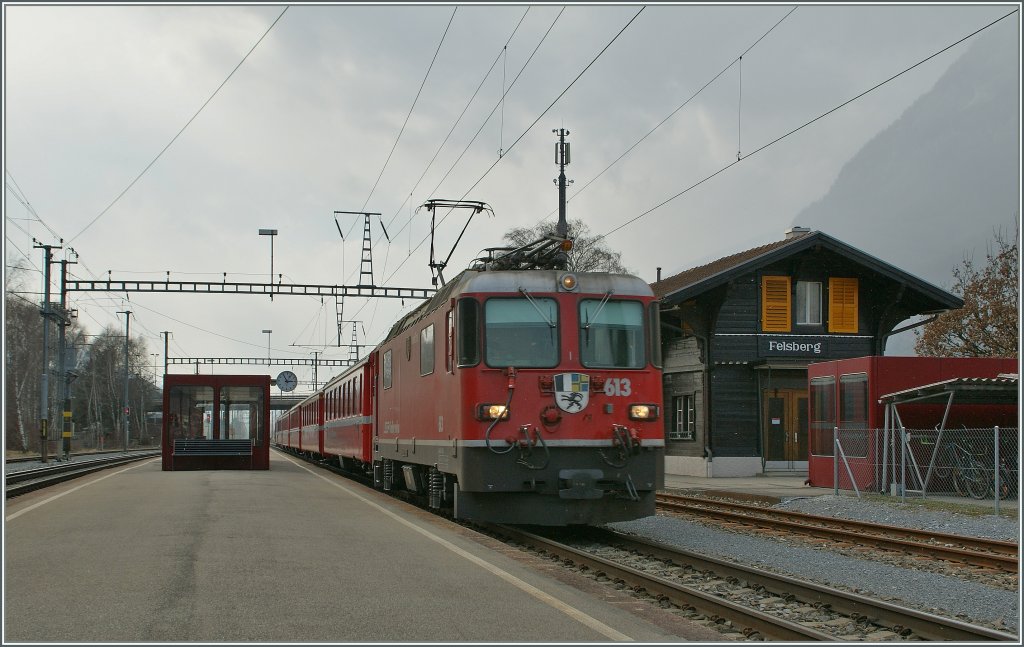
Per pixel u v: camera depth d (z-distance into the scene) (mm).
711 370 27469
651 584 9172
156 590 8078
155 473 26156
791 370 27875
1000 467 18828
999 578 10617
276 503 16141
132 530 12008
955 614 8727
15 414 56906
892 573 10883
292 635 6633
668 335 30234
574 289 13125
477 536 12344
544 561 10438
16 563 9375
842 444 21391
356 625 6949
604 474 12742
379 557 10117
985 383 18125
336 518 13938
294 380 51000
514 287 13062
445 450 13719
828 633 7816
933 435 19859
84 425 85500
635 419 12961
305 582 8570
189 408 28609
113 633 6602
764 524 15305
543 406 12766
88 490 18828
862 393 20703
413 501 19344
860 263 27047
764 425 27906
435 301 15453
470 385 12797
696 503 19828
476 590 8320
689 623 7480
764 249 30656
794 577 10734
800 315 28250
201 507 15117
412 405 16453
